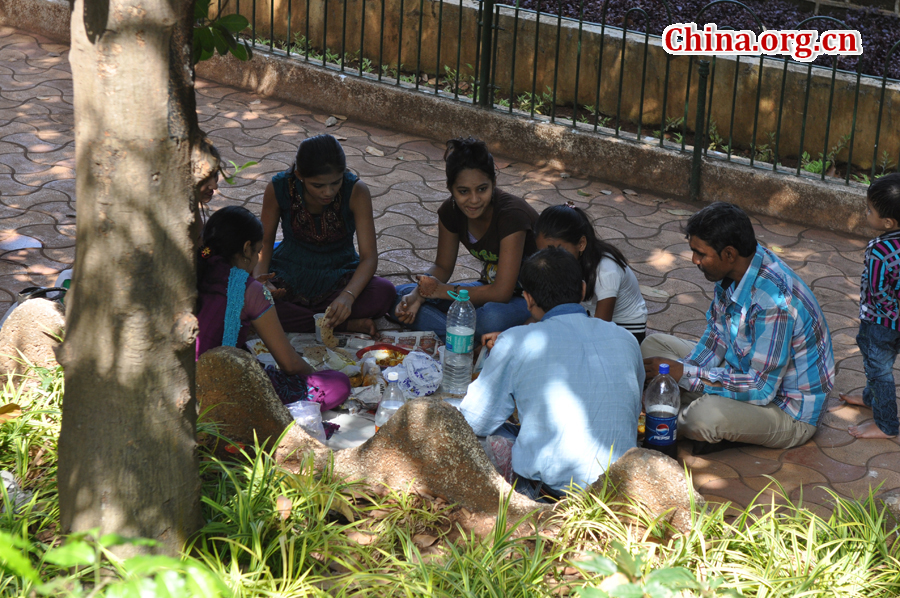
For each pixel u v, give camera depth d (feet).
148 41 7.38
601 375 11.15
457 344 13.52
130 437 8.30
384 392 13.15
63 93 28.91
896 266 13.10
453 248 15.81
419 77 30.04
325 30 29.27
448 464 10.67
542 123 26.45
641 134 26.91
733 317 13.29
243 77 30.99
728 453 13.62
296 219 15.51
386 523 10.30
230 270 12.32
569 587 9.45
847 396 15.08
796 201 23.56
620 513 10.24
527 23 28.45
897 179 13.10
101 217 7.72
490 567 9.21
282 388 12.75
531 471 11.25
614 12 31.42
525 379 11.29
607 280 13.79
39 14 33.71
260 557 9.04
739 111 26.32
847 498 12.56
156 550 8.66
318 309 15.84
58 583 7.18
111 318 7.95
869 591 9.56
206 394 11.00
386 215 22.40
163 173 7.76
